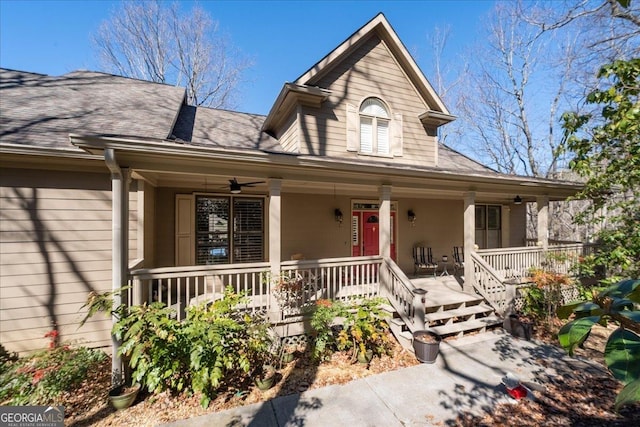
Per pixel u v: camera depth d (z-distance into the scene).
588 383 3.96
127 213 4.01
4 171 4.46
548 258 7.06
